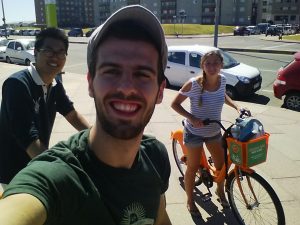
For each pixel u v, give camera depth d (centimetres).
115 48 54
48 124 108
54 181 50
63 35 106
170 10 4991
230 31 3142
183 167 225
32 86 100
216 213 178
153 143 72
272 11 4925
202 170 180
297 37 2080
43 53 102
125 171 59
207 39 2000
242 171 149
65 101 118
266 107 405
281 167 233
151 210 64
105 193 56
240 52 1227
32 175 50
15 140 101
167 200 191
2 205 45
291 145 276
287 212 179
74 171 54
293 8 4850
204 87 159
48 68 104
